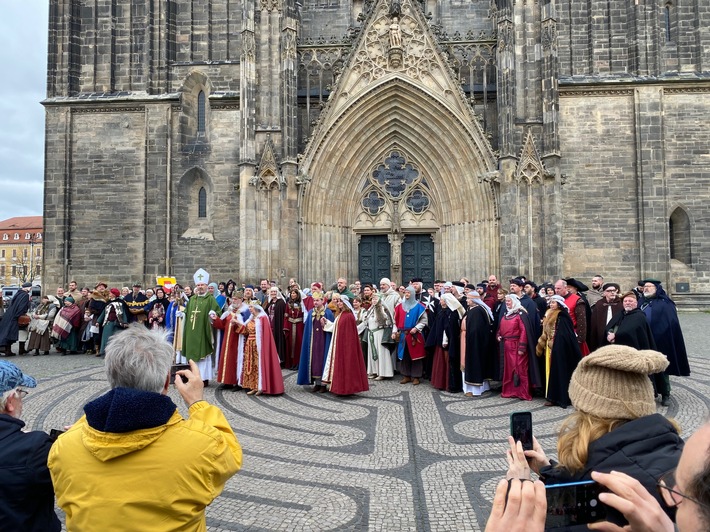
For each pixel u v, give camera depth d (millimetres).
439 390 15883
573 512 2770
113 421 3094
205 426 3559
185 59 34125
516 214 27406
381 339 17719
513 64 28062
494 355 15414
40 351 24500
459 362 15711
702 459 1980
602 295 16906
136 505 3133
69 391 15023
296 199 28562
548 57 27703
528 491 2613
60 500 3256
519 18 28406
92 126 33719
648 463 2932
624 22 33062
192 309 16422
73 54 33938
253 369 15156
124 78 33969
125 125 33594
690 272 31969
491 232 28594
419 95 29875
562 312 13664
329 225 30719
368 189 32438
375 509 7359
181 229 33219
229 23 34188
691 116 32500
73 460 3240
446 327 15617
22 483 3545
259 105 28812
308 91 31297
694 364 18156
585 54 33188
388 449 10078
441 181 31406
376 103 30438
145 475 3180
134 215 33219
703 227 32125
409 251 32438
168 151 33031
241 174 28250
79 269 33219
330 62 32156
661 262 31516
